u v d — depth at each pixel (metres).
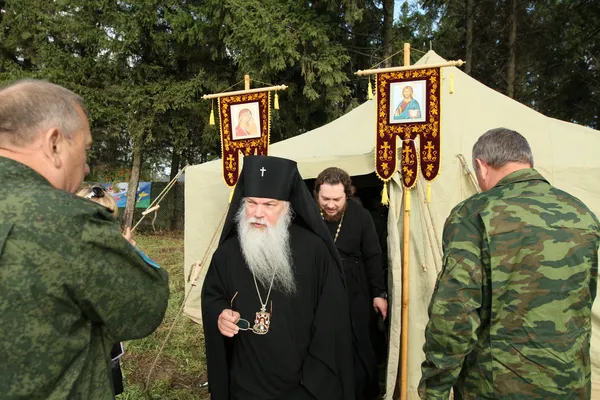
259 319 2.00
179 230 13.95
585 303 1.52
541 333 1.47
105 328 1.11
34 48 13.70
